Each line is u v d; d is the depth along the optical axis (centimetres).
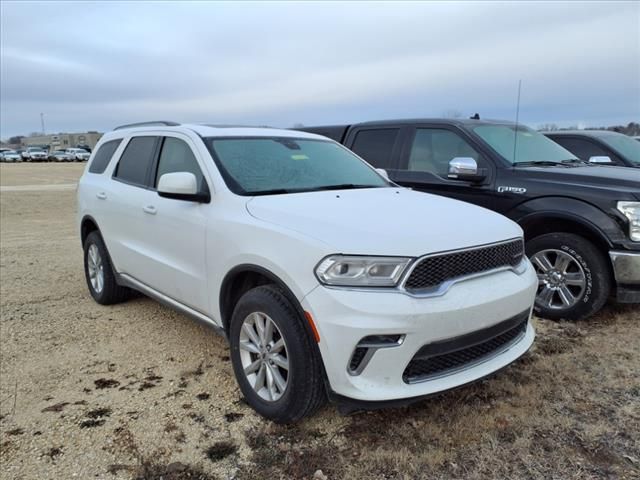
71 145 10806
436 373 278
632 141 815
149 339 437
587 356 393
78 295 570
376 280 263
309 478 260
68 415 317
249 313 311
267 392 310
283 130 466
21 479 259
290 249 284
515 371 368
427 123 590
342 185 398
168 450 282
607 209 437
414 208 332
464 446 283
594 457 274
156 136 453
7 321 481
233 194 347
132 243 452
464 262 287
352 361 264
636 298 433
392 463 269
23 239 958
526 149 559
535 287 332
